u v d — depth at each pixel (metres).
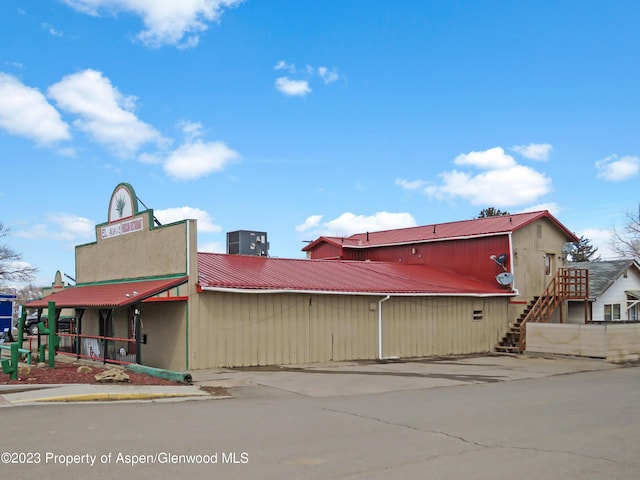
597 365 21.66
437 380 16.55
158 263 19.92
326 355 21.30
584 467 7.14
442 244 31.55
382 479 6.55
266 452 7.73
